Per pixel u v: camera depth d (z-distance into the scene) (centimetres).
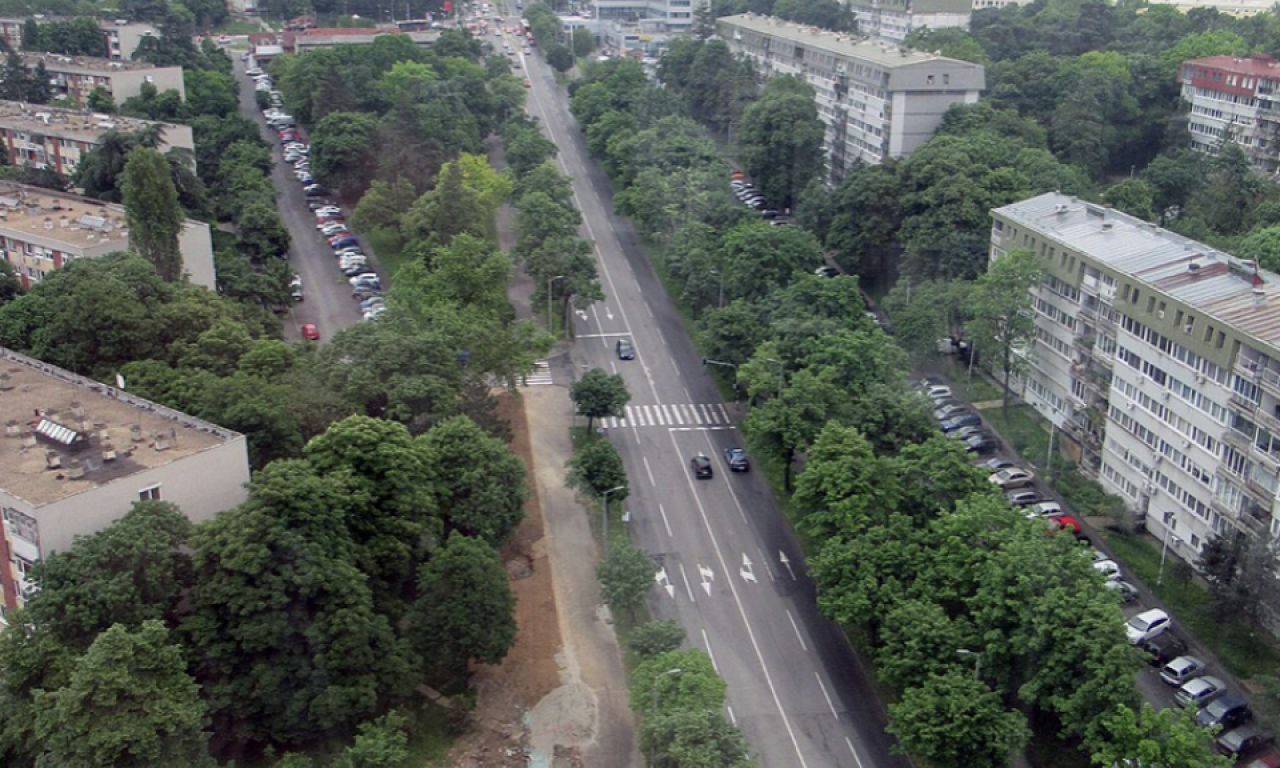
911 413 13162
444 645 9956
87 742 7800
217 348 13300
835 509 11231
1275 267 17188
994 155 19612
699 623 11538
